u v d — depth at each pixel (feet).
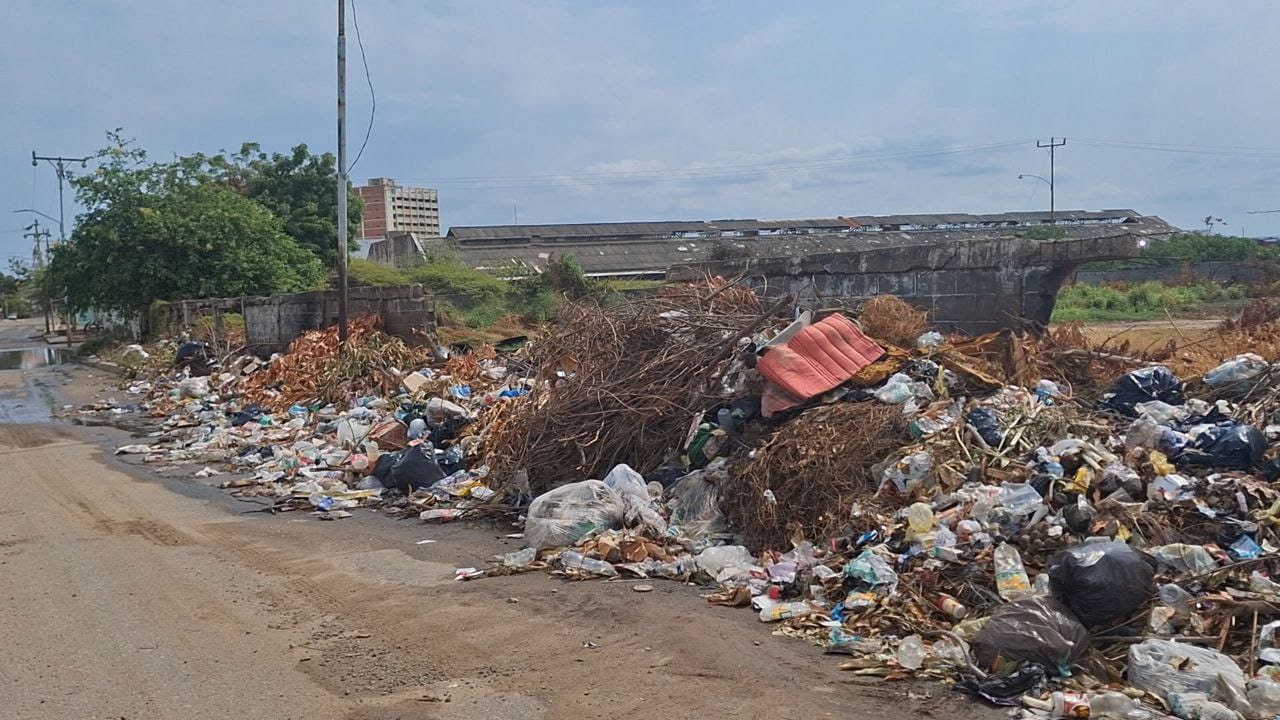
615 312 34.30
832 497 22.99
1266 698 13.66
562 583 22.02
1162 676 14.52
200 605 20.75
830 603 19.44
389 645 18.22
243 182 124.88
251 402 54.75
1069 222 178.91
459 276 108.06
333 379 51.85
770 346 28.60
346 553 25.12
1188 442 21.31
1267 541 17.84
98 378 80.18
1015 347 27.84
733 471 25.66
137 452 42.57
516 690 15.98
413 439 38.47
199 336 78.69
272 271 104.32
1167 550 17.72
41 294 169.78
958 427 23.09
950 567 19.03
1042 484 20.33
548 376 34.50
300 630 19.13
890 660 16.53
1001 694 15.01
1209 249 119.65
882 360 28.32
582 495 25.14
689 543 24.13
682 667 16.70
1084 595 16.19
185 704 15.64
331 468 36.50
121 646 18.29
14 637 18.83
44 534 27.40
